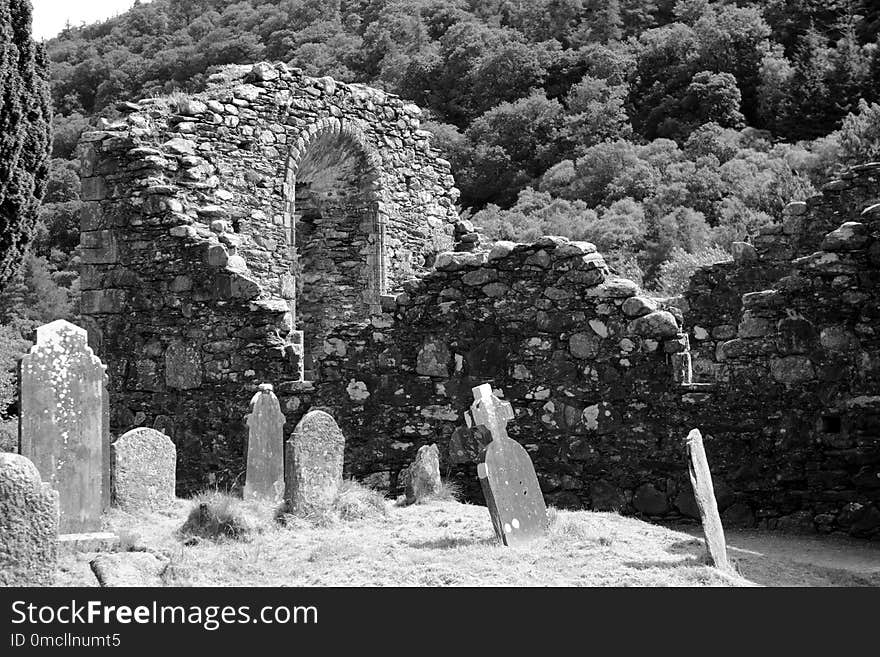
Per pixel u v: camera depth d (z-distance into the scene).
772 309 11.45
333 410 13.70
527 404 12.60
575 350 12.41
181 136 15.59
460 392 13.06
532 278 12.74
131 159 15.27
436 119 50.72
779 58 51.72
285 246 16.52
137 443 10.72
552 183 44.22
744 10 54.69
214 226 15.17
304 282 18.12
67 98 45.56
